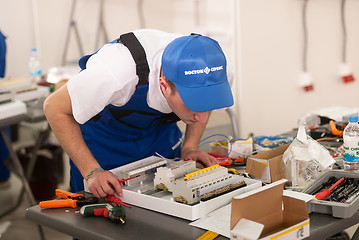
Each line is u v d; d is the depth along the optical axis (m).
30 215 1.41
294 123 3.78
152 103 1.53
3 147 3.72
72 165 1.82
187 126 1.90
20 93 2.86
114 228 1.26
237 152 1.73
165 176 1.44
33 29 4.20
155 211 1.35
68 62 4.21
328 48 3.69
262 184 1.49
